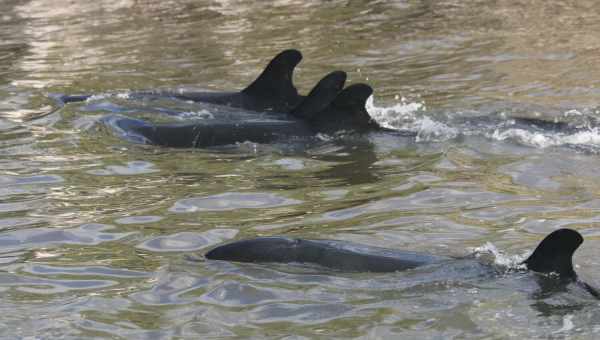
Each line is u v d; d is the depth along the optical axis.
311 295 22.48
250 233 27.33
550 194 30.48
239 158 35.88
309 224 28.06
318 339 20.48
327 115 39.47
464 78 48.94
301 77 51.00
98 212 29.64
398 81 49.00
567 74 48.72
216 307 22.20
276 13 72.44
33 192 31.92
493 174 32.91
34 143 38.25
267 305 22.14
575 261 24.23
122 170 34.38
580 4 68.81
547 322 20.69
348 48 58.00
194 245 26.42
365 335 20.59
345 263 23.77
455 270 23.31
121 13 77.12
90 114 42.78
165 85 50.50
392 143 37.44
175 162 35.38
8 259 25.86
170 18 73.12
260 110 43.62
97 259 25.62
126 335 20.94
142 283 23.81
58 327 21.41
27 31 70.88
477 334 20.39
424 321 21.05
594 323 20.56
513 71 49.91
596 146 35.97
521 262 23.58
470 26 63.06
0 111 44.47
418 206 29.64
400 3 73.50
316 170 34.16
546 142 36.56
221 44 61.62
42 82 52.12
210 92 45.84
